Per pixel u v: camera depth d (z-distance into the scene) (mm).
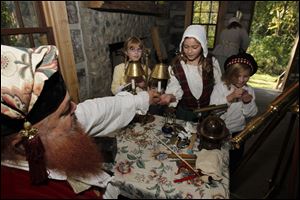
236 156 763
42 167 412
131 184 709
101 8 1073
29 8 1298
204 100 913
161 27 1423
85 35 1037
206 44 832
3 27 1193
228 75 718
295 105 494
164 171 768
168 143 905
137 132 981
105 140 752
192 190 690
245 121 762
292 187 390
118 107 700
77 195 508
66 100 445
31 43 1278
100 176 586
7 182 419
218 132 784
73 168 440
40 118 405
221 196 669
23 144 395
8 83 356
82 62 997
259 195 673
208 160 755
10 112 360
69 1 1170
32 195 433
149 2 1388
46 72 374
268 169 730
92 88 937
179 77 911
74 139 446
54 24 1237
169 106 1005
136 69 727
